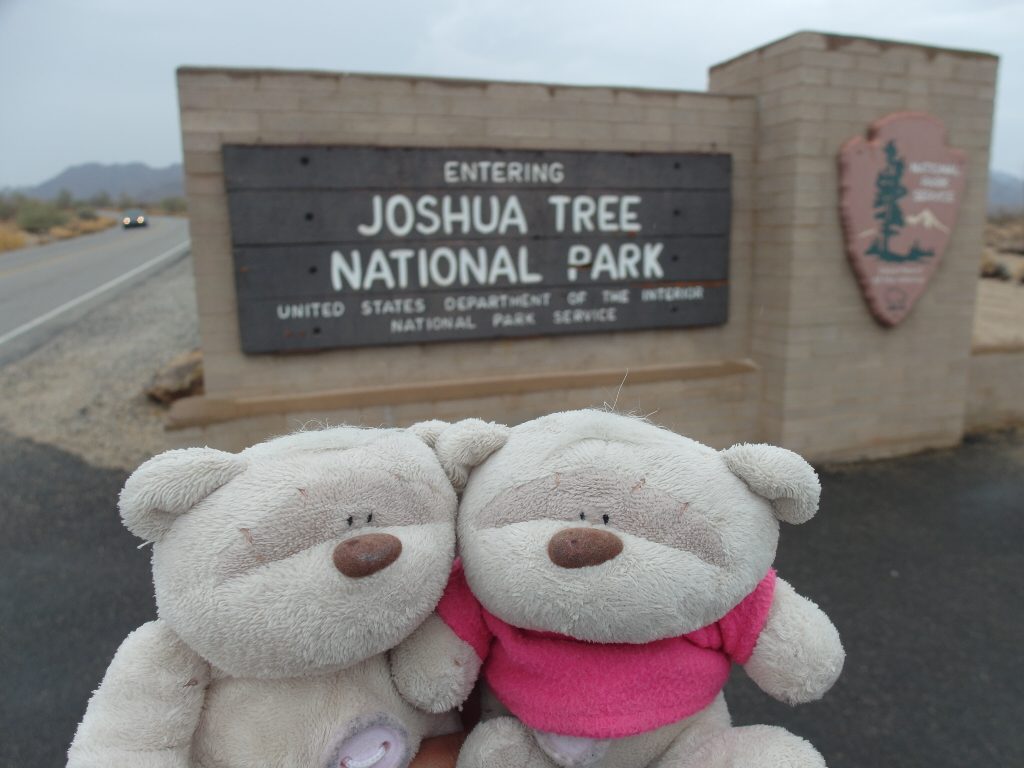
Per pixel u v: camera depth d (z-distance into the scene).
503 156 5.53
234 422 5.23
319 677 1.29
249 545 1.16
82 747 1.21
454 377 5.74
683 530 1.27
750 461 1.34
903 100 6.18
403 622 1.23
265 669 1.18
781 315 6.21
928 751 3.05
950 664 3.65
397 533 1.25
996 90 6.51
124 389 8.45
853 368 6.46
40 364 9.51
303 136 5.14
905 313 6.44
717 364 6.39
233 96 4.98
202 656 1.22
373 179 5.27
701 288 6.24
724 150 6.17
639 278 6.04
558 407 5.95
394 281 5.44
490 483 1.36
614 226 5.90
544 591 1.23
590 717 1.31
